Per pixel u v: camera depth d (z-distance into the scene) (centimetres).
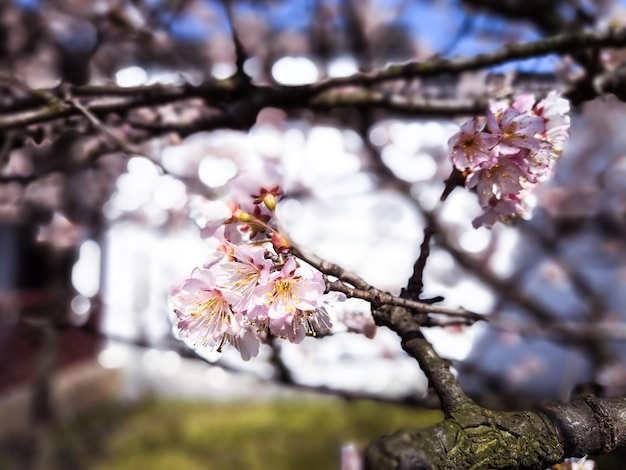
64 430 862
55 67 395
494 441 103
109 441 855
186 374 1172
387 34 525
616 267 691
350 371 688
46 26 402
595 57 205
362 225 754
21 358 874
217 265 133
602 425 114
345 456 292
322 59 504
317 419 860
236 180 143
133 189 552
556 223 571
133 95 217
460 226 617
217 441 844
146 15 377
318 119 409
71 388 962
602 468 185
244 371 271
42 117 186
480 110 225
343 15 501
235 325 133
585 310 514
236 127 230
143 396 1142
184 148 508
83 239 497
